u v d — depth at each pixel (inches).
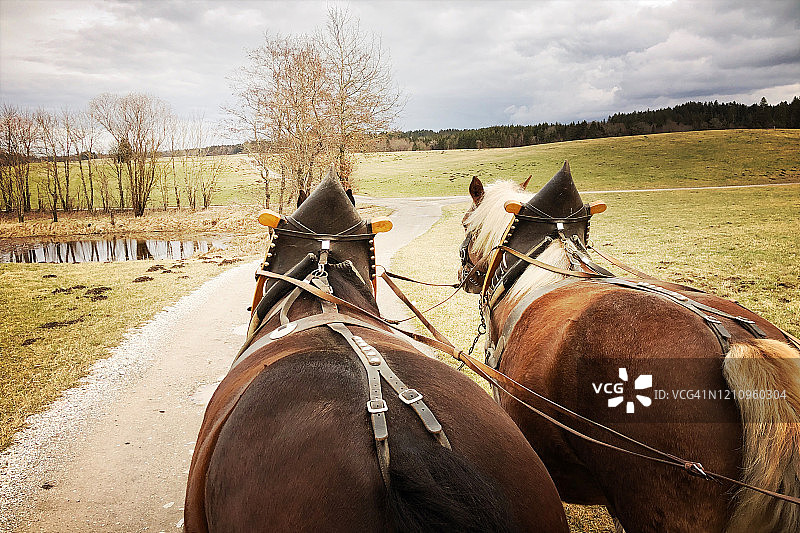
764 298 394.3
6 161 1793.8
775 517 65.9
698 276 487.8
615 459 81.4
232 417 62.3
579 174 2325.3
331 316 88.4
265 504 52.2
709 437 71.1
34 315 418.9
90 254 983.6
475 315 397.1
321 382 61.2
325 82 1166.3
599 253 145.2
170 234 1307.8
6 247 1122.7
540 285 123.8
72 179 2491.4
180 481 186.9
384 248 812.6
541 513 59.4
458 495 47.4
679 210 1184.2
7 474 191.5
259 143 1304.1
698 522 72.2
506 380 88.6
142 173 1787.6
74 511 169.3
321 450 52.5
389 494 47.4
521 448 63.7
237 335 370.9
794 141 2664.9
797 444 64.2
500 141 5492.1
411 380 64.7
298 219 115.3
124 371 298.7
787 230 770.8
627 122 5674.2
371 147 1250.6
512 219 142.6
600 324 86.6
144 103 1808.6
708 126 5216.5
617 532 103.2
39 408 247.9
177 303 467.2
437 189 2347.4
